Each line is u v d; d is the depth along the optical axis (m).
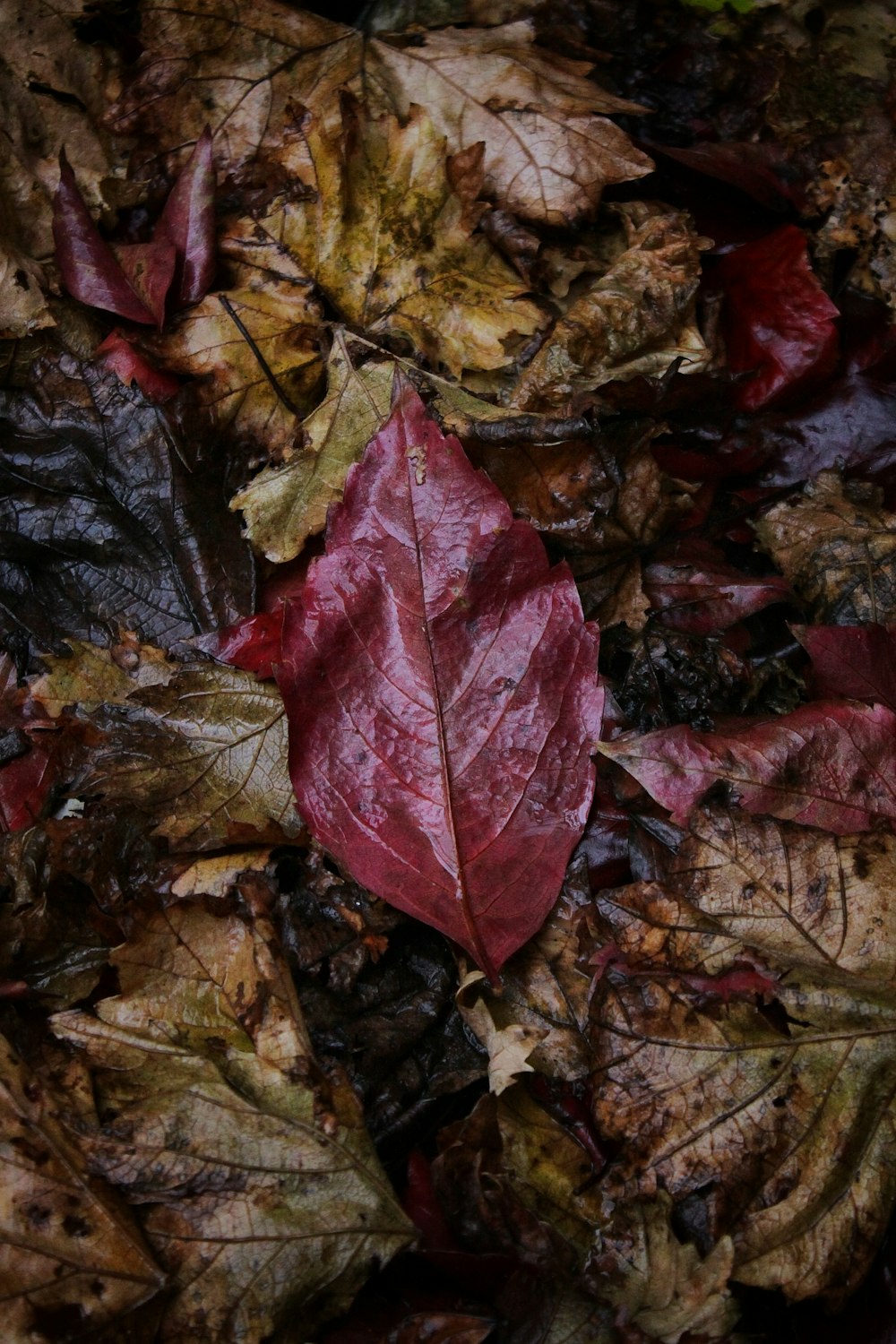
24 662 0.40
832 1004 0.35
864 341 0.42
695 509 0.41
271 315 0.41
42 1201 0.32
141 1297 0.32
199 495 0.40
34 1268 0.32
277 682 0.36
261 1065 0.34
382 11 0.44
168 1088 0.33
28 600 0.40
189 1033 0.34
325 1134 0.33
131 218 0.42
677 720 0.39
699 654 0.39
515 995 0.36
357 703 0.35
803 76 0.44
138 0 0.42
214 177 0.41
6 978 0.35
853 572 0.40
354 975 0.36
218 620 0.39
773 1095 0.34
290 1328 0.32
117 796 0.37
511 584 0.36
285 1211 0.33
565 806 0.36
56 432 0.40
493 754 0.35
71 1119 0.33
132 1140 0.33
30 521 0.40
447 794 0.35
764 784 0.36
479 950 0.35
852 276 0.43
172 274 0.41
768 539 0.41
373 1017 0.36
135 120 0.42
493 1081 0.34
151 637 0.39
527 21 0.43
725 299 0.42
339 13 0.44
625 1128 0.34
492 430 0.38
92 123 0.42
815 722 0.36
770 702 0.39
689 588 0.40
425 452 0.35
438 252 0.41
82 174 0.42
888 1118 0.34
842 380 0.42
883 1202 0.34
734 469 0.42
